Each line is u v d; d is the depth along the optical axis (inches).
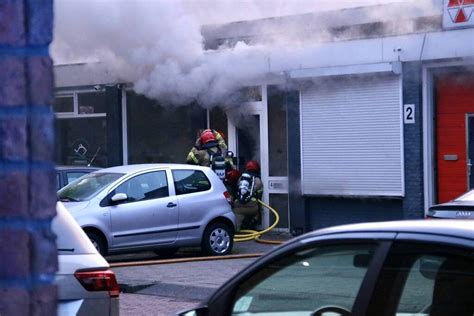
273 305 176.9
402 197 616.1
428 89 607.2
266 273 180.5
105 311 252.8
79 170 621.6
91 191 545.0
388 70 605.3
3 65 93.0
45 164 94.0
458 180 606.9
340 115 641.6
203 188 584.4
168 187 566.3
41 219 94.0
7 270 93.6
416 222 162.6
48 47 94.3
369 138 629.3
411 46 597.9
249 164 697.6
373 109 625.6
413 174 610.2
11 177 93.3
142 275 496.1
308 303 169.8
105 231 530.6
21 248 93.5
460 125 603.2
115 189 544.7
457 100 603.5
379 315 154.4
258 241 663.8
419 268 152.7
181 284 459.5
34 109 93.7
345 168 642.2
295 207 672.4
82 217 522.9
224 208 589.0
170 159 749.3
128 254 611.8
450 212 324.8
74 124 788.0
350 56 623.5
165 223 558.9
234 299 184.9
